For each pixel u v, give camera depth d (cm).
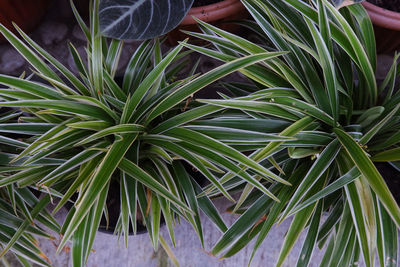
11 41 100
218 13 118
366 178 94
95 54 99
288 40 98
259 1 103
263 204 101
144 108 102
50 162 101
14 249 103
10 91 98
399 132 102
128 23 100
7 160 105
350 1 99
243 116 105
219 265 128
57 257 128
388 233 98
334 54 106
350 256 100
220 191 102
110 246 129
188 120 99
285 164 104
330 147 99
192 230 130
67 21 143
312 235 100
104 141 100
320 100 102
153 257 128
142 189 104
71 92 101
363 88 107
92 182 92
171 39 132
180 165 105
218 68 97
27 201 106
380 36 128
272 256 128
